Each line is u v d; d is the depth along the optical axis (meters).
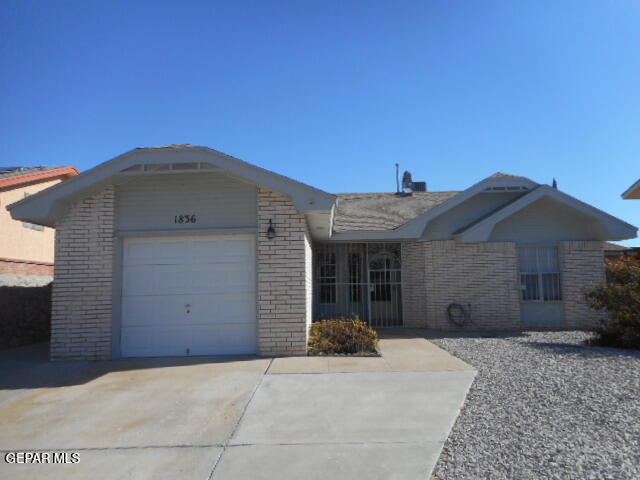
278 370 7.61
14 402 6.28
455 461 4.24
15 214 8.52
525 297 12.88
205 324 9.10
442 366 7.75
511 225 12.98
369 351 9.11
